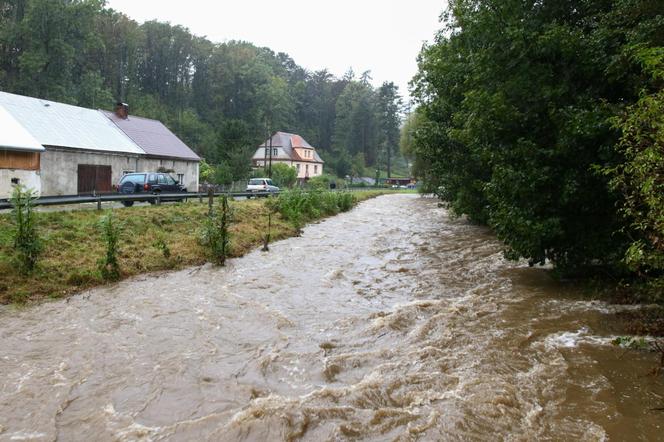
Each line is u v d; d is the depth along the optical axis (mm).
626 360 6562
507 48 10719
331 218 26781
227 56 86812
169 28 82750
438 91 19125
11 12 53031
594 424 4934
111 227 10953
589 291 10266
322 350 6988
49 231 12375
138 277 11078
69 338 7289
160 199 19422
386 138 100625
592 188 9703
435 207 37375
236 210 19984
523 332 7738
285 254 14961
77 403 5363
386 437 4699
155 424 4941
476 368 6340
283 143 70812
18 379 5910
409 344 7246
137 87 75625
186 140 67562
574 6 10992
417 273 12523
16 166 20469
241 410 5203
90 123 28406
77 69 62688
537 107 10312
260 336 7574
